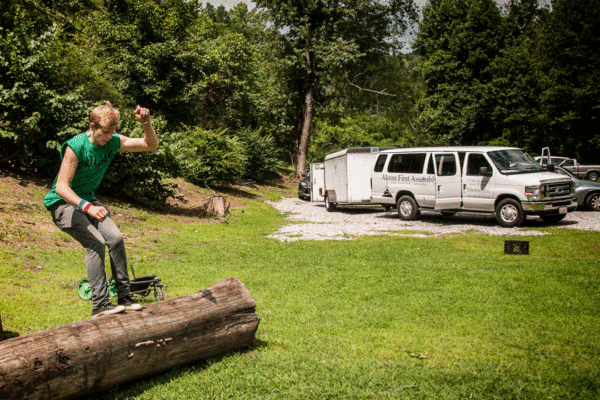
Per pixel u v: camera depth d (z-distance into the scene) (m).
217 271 8.77
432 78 38.38
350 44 37.28
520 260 9.53
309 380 3.93
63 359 3.18
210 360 4.24
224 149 25.00
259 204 23.64
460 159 15.96
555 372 4.18
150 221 14.09
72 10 30.34
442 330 5.36
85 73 15.56
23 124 12.86
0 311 5.36
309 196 28.30
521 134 36.38
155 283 6.25
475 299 6.66
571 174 19.06
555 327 5.41
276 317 5.88
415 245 11.78
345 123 46.00
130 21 25.45
